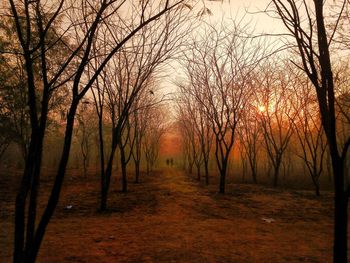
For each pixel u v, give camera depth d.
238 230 9.87
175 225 10.41
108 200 15.77
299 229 10.25
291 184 25.86
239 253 7.34
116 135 13.64
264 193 19.06
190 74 20.39
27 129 16.33
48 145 34.31
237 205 14.76
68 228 9.90
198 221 11.17
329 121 4.16
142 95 20.72
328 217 12.41
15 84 14.99
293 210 13.81
